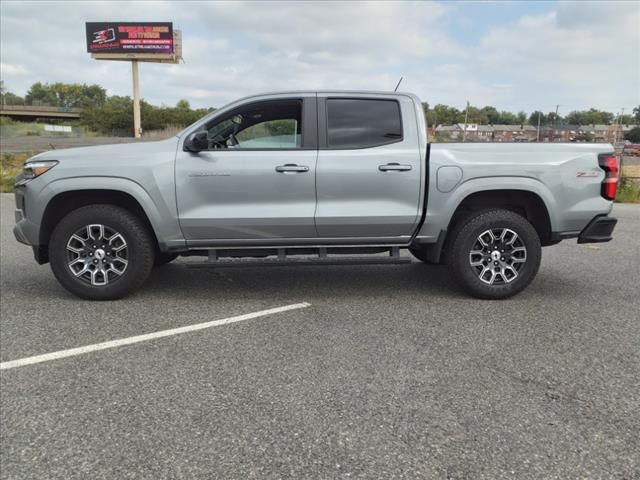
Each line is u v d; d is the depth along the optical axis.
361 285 5.64
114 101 107.69
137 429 2.73
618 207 13.91
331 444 2.59
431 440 2.62
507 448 2.56
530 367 3.49
